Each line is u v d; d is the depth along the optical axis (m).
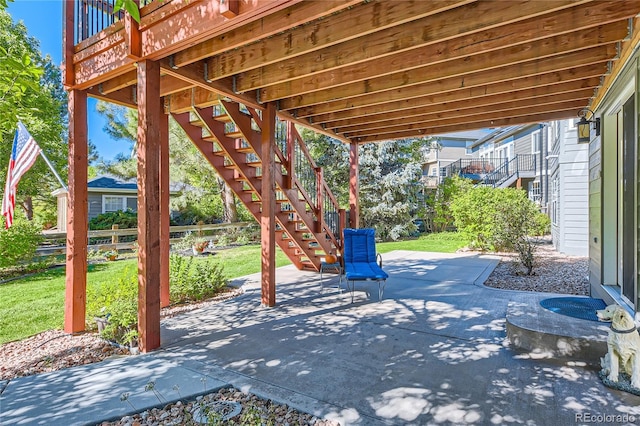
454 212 10.47
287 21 2.80
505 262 7.88
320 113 5.24
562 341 2.81
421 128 6.38
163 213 4.71
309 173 6.67
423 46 3.17
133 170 13.41
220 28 2.76
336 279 6.36
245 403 2.28
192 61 3.39
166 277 4.67
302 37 3.19
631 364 2.36
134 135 11.95
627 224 3.50
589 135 4.57
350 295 5.16
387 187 13.85
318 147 13.80
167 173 4.81
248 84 4.11
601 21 2.71
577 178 8.86
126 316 3.54
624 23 2.91
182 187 14.39
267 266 4.59
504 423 2.00
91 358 3.13
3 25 9.03
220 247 11.80
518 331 3.06
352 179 7.29
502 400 2.25
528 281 5.89
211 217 15.50
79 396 2.35
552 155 11.25
